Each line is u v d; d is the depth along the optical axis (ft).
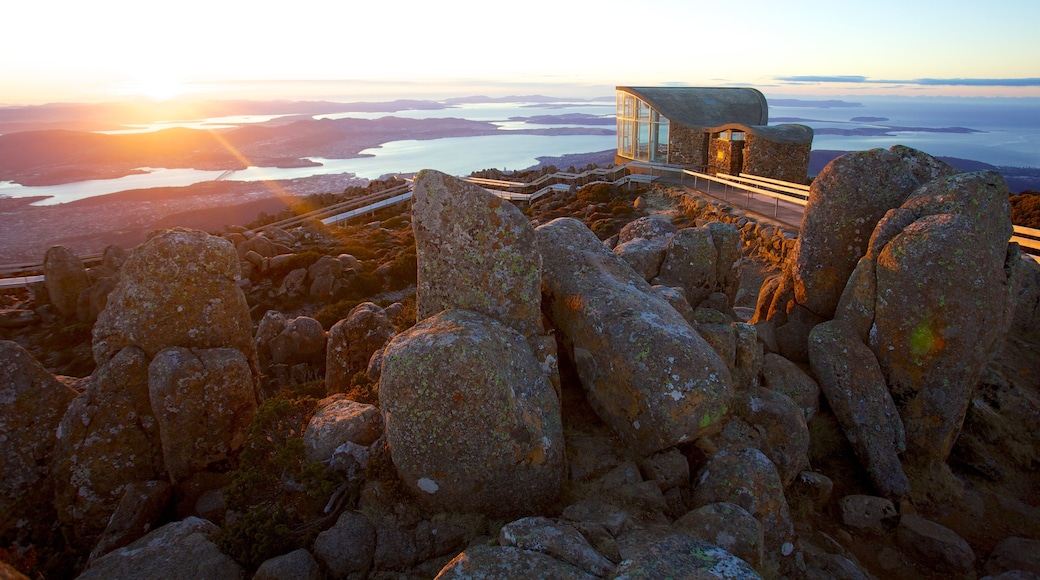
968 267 31.22
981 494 32.63
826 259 38.70
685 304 34.71
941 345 31.78
